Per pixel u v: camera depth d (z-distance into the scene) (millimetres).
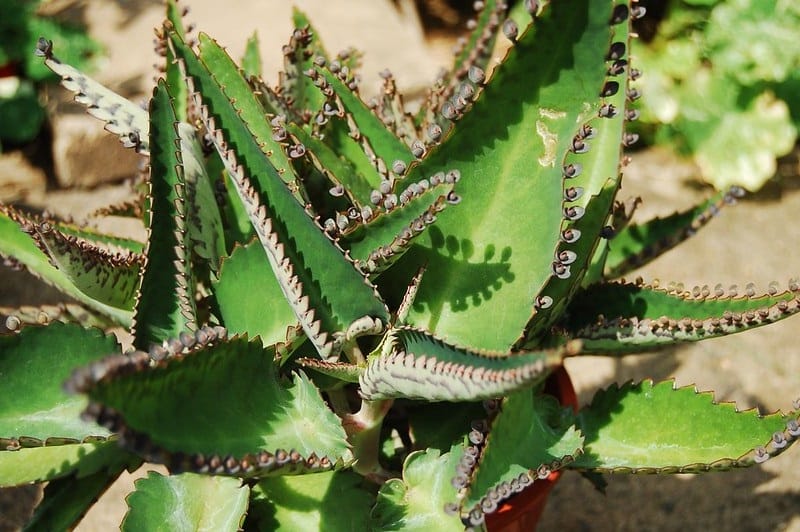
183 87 898
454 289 833
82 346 803
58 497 797
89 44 1608
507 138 807
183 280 812
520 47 772
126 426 674
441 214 821
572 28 768
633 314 868
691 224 895
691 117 1521
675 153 1568
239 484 801
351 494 814
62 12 1776
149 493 797
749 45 1483
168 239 805
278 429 778
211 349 746
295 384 797
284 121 842
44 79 1546
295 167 850
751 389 1202
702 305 850
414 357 738
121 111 848
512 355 695
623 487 1130
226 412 758
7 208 871
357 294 798
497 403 809
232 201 886
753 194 1507
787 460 1141
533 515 909
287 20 1746
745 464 793
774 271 1376
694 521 1105
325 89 850
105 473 809
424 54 1695
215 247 852
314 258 792
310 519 812
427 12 1843
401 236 774
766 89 1503
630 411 846
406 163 878
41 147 1549
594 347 854
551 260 810
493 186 819
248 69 967
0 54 1513
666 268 1377
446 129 896
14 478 782
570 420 846
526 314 815
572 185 851
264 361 787
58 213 1438
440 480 817
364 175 884
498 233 823
